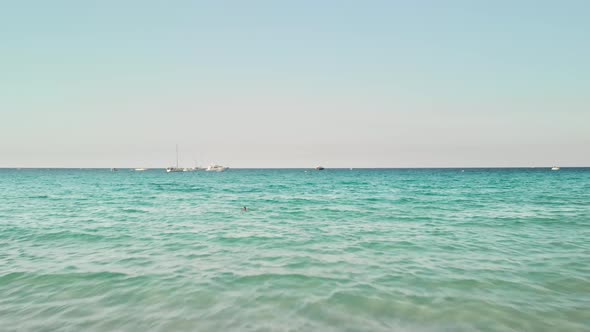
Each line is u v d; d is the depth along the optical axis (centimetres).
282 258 1067
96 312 664
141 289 790
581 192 3909
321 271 928
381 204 2745
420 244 1267
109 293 766
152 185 6172
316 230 1573
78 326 606
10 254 1127
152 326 603
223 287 802
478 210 2298
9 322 622
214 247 1228
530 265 977
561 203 2700
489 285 811
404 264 994
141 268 959
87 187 5441
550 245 1242
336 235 1450
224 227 1662
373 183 6631
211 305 696
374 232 1511
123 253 1141
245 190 4709
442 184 6044
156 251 1167
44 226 1686
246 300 722
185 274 902
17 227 1653
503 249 1180
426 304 700
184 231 1552
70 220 1900
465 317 639
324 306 690
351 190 4600
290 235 1449
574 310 666
